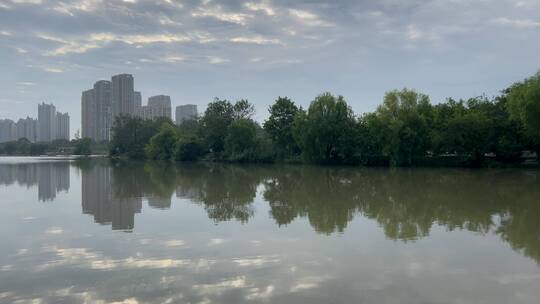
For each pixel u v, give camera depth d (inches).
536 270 580.4
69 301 476.1
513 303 462.9
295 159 3838.6
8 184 1899.6
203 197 1389.0
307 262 618.2
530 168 2674.7
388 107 3147.1
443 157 3019.2
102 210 1117.7
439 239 764.6
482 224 903.7
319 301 466.9
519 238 772.6
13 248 711.1
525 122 2298.2
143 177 2299.5
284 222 932.6
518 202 1217.4
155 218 989.8
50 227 890.7
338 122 3412.9
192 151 4771.2
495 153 2842.0
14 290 511.2
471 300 470.6
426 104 3174.2
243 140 4244.6
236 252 676.1
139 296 486.3
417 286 514.6
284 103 4060.0
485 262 618.5
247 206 1179.9
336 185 1749.5
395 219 964.6
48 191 1599.4
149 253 671.8
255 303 462.0
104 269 588.1
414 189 1565.0
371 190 1546.5
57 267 599.8
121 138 6353.3
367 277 548.7
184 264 609.6
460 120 2780.5
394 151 3026.6
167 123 5767.7
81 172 2780.5
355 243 735.1
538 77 2391.7
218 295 485.7
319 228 864.9
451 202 1226.0
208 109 4928.6
